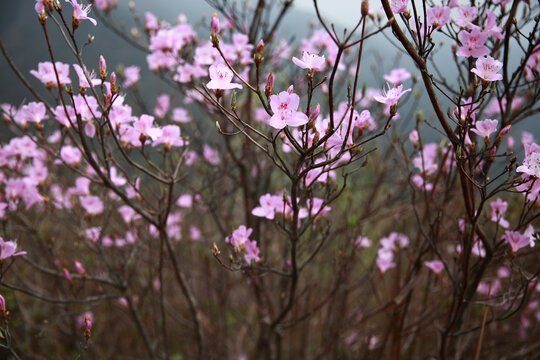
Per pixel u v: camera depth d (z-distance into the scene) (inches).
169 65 151.0
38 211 153.3
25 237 181.9
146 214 110.7
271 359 155.8
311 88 70.6
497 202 100.3
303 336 185.3
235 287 231.9
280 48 173.6
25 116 106.0
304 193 85.4
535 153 75.2
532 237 98.3
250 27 145.9
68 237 191.0
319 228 114.2
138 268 188.2
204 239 203.5
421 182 130.4
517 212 150.2
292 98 71.2
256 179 156.1
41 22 80.6
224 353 189.0
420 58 76.4
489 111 137.1
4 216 120.6
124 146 103.7
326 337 161.2
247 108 152.4
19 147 126.7
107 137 106.0
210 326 193.8
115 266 168.9
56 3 79.8
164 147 104.8
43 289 178.9
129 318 190.9
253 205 156.1
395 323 131.3
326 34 149.0
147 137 99.3
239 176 183.3
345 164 74.3
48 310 199.5
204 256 188.9
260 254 132.8
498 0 94.8
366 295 170.6
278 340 151.2
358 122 79.7
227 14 151.2
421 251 116.6
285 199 84.9
